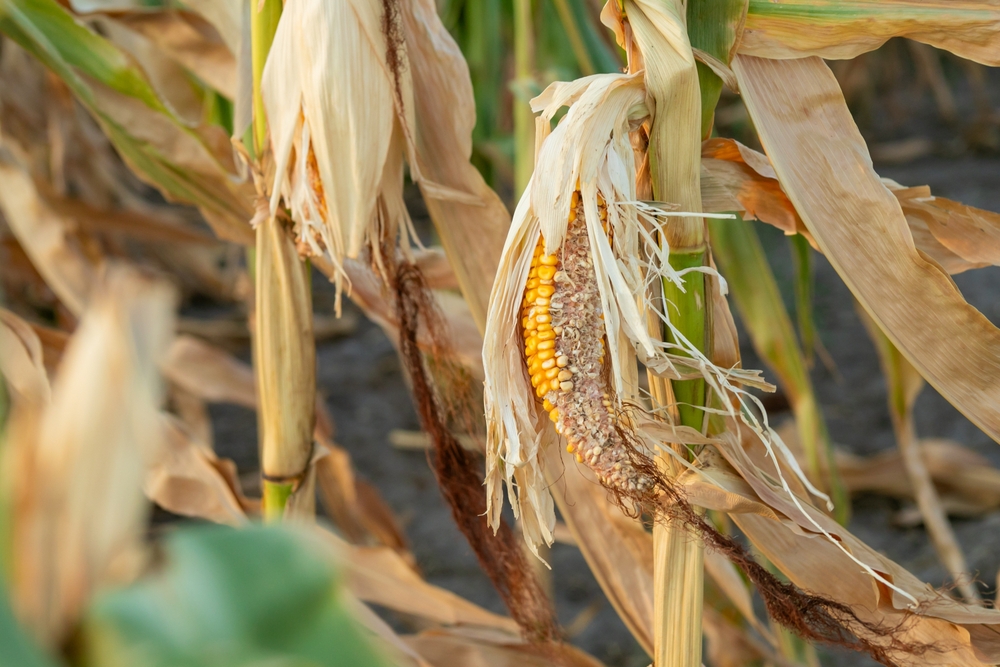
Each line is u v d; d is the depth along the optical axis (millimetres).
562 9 2018
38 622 649
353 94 1478
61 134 2977
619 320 1377
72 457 678
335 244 1509
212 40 1798
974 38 1422
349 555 1723
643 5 1384
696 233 1396
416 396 1591
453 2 2469
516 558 1602
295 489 1587
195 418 2793
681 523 1420
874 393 3834
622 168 1380
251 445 3520
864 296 1442
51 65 1652
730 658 1787
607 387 1393
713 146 1453
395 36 1491
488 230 1572
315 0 1473
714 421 1428
